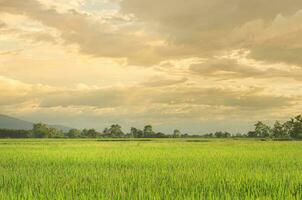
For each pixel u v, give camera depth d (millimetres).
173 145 53312
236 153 31141
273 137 128125
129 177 13977
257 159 23750
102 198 9688
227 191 10961
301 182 12242
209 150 37188
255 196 10250
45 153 31750
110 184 12023
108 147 45625
